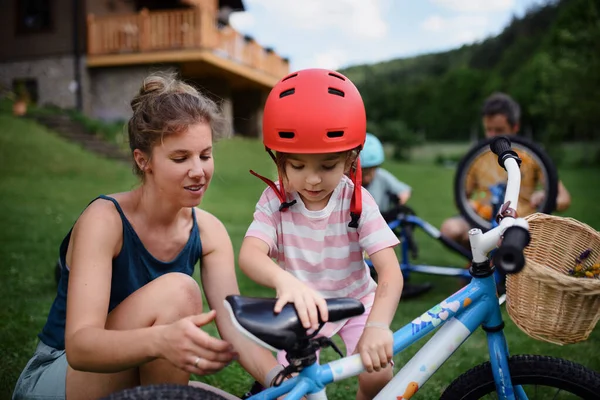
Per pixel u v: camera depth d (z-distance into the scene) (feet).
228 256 6.48
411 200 36.04
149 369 5.42
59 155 38.47
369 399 6.53
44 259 16.24
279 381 5.15
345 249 6.52
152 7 59.77
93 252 5.44
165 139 5.40
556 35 84.38
